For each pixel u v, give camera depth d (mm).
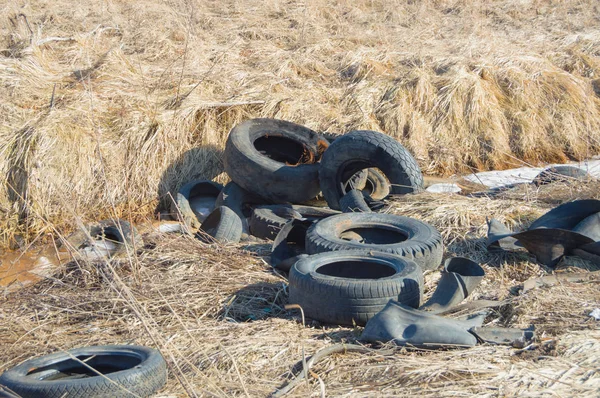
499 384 4637
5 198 9609
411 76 13172
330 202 9633
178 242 7832
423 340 5297
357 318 5887
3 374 4820
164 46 13883
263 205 9680
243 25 16391
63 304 6488
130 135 10555
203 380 4879
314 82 13242
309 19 17031
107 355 5133
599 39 16750
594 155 13320
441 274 6730
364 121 12133
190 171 10906
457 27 18062
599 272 6879
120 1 17547
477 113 12766
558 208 7824
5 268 8438
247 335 5680
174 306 6270
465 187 10984
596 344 5242
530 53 15234
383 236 8031
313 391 4684
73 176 9938
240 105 11703
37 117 10406
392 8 19234
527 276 7105
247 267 7309
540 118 13367
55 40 13484
